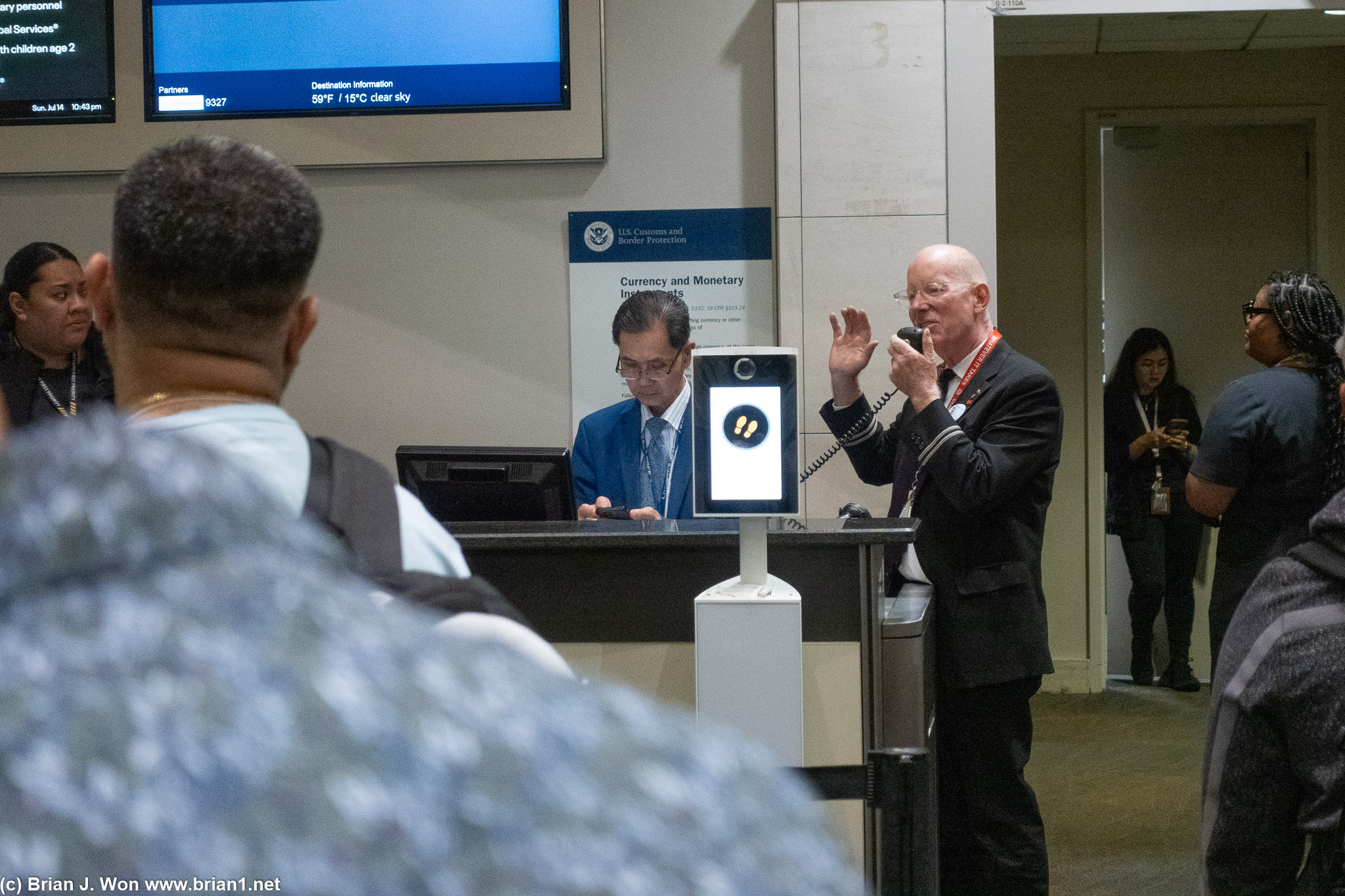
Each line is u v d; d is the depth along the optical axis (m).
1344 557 1.40
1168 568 6.13
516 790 0.24
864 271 4.10
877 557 2.10
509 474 2.56
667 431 3.54
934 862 2.61
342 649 0.25
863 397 3.42
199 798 0.22
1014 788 2.92
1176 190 6.31
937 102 4.08
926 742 2.37
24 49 4.20
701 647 1.88
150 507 0.25
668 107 4.19
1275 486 3.26
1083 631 6.18
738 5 4.17
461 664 0.26
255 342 0.91
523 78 4.14
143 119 4.19
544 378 4.24
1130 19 4.25
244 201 0.89
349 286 4.25
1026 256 6.21
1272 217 6.27
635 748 0.26
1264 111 6.11
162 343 0.89
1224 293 6.32
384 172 4.23
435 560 0.83
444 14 4.13
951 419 2.84
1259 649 1.43
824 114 4.09
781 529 2.12
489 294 4.24
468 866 0.23
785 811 0.27
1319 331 3.26
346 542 0.79
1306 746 1.39
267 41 4.15
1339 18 4.25
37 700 0.23
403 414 4.26
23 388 3.20
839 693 2.13
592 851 0.24
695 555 2.16
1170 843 3.94
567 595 2.19
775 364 1.88
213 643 0.24
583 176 4.21
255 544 0.26
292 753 0.23
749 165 4.18
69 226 4.27
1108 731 5.39
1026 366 2.97
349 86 4.16
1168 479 5.99
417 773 0.23
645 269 4.21
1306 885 1.41
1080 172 6.18
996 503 2.82
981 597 2.88
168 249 0.88
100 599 0.24
